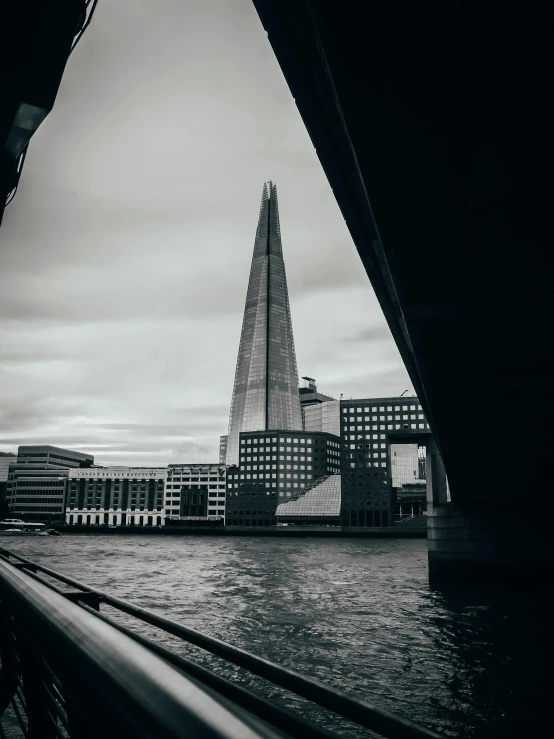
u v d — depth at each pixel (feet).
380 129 32.53
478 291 50.21
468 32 26.23
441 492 184.24
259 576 215.92
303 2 27.89
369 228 46.24
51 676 7.86
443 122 31.78
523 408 80.69
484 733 59.16
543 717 62.85
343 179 40.78
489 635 102.99
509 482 136.05
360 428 612.29
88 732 5.68
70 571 238.07
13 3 16.48
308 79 32.89
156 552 371.15
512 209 38.91
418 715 64.23
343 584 185.57
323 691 5.66
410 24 26.00
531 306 52.75
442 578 165.27
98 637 6.07
